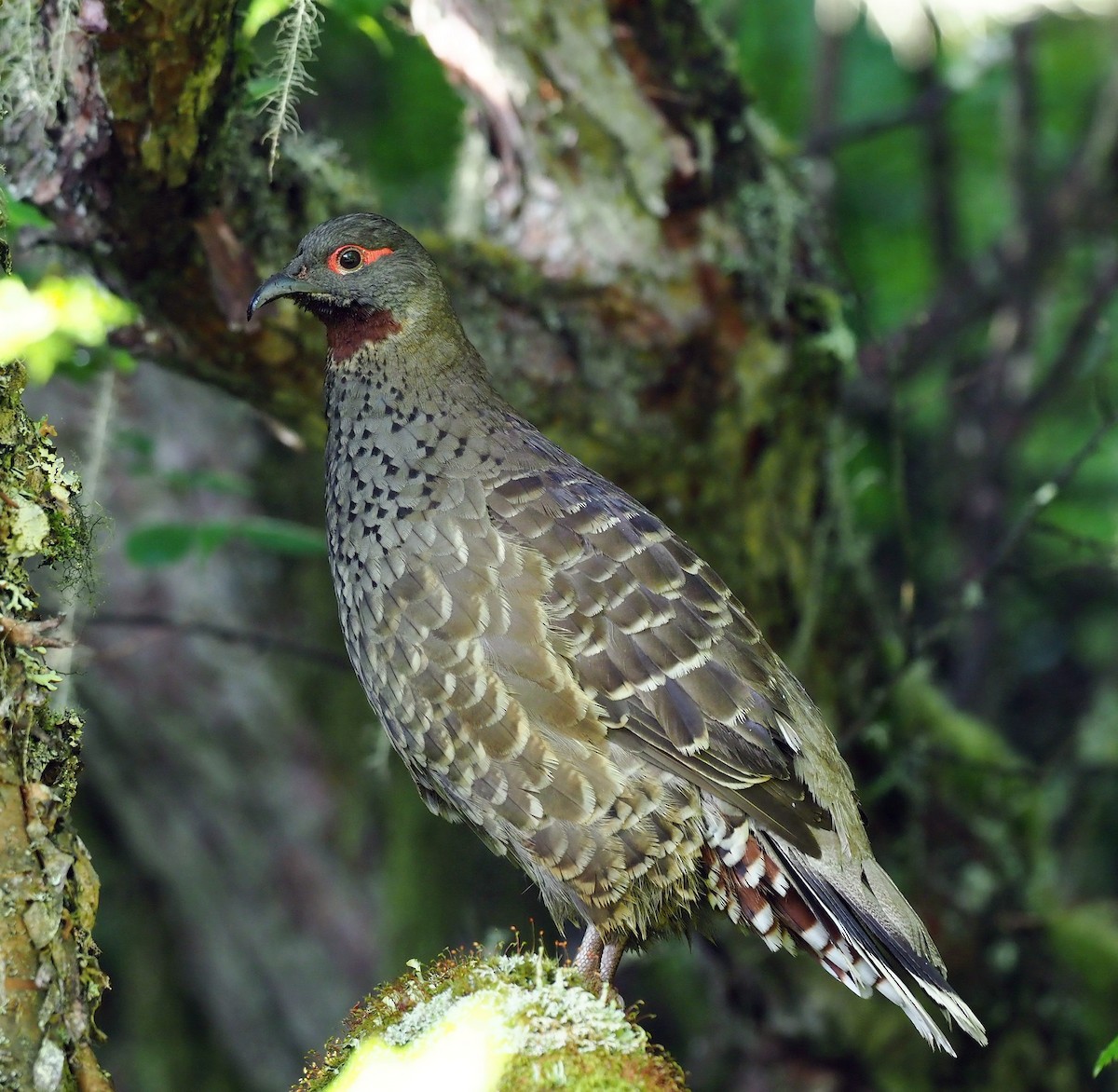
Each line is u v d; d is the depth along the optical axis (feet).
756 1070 39.60
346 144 51.26
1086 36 59.41
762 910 23.82
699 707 23.34
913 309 54.29
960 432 52.75
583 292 30.78
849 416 47.32
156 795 42.42
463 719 23.31
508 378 30.14
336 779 42.75
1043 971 38.32
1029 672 56.29
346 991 42.88
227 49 24.18
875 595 36.40
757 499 32.27
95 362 31.24
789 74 58.95
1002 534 51.34
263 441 42.06
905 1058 37.65
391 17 31.99
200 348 28.35
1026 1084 37.91
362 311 25.11
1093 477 54.75
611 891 23.40
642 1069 17.79
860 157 59.82
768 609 33.17
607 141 30.83
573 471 24.80
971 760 36.76
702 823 23.48
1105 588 53.47
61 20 22.44
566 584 23.25
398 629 23.57
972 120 61.41
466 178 34.60
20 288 18.39
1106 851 50.67
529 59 30.48
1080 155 52.21
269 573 42.39
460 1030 18.21
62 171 24.88
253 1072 43.65
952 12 40.78
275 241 27.37
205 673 41.60
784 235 31.99
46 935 16.02
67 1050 16.08
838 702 35.32
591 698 22.99
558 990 18.78
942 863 37.58
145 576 41.24
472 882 40.55
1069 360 50.55
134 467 34.76
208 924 43.42
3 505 17.22
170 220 25.88
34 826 16.25
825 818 23.95
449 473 24.00
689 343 30.89
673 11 31.14
